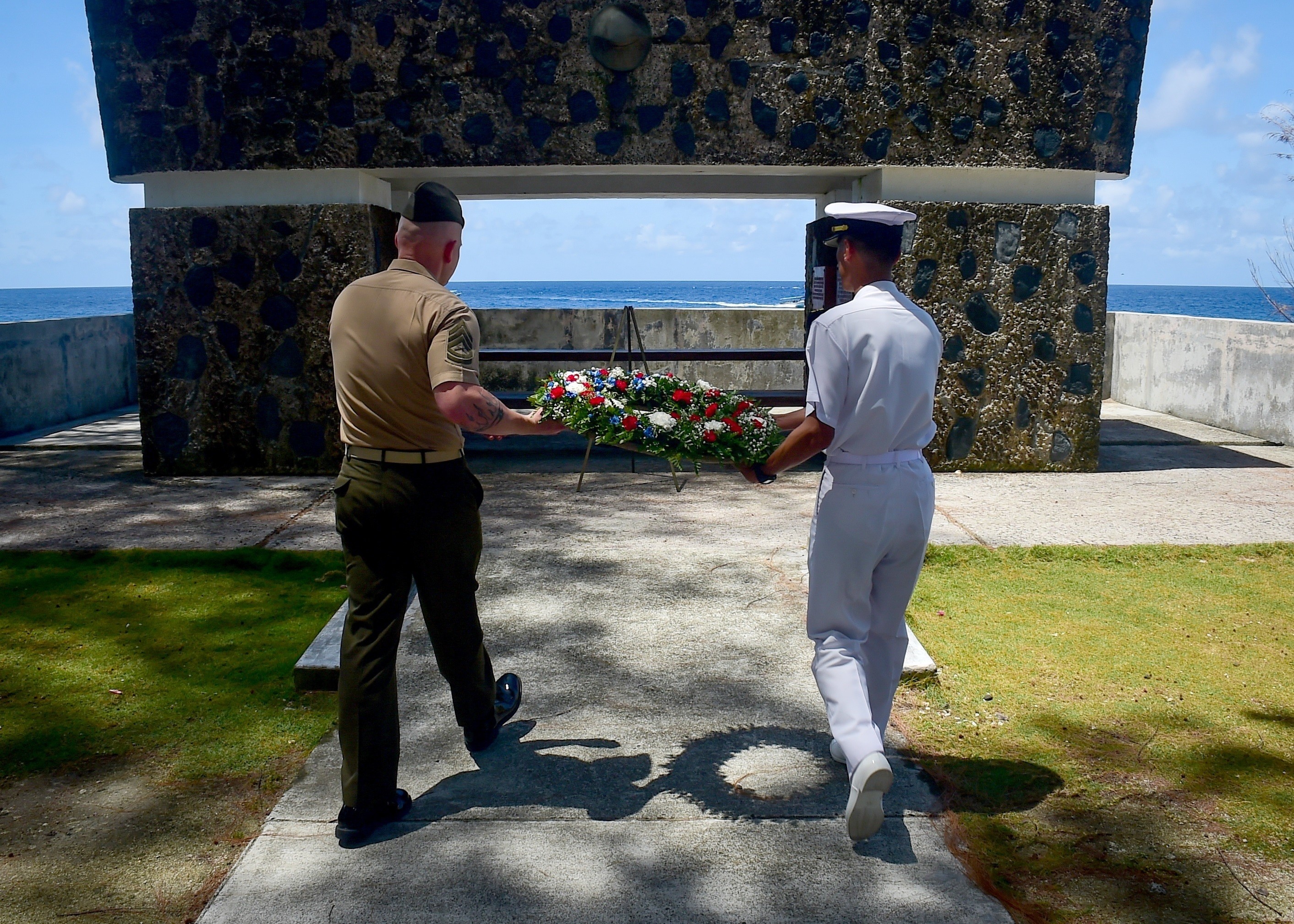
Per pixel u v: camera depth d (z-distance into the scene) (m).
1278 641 4.09
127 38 6.88
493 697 3.11
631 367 8.45
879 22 6.96
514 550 5.42
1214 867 2.52
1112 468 7.76
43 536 5.61
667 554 5.34
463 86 6.92
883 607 2.80
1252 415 9.38
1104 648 4.00
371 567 2.62
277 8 6.83
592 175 8.41
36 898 2.39
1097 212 7.26
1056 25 7.01
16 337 9.48
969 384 7.41
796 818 2.75
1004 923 2.29
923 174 7.27
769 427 3.03
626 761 3.08
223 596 4.64
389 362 2.52
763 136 7.04
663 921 2.29
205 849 2.62
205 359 7.21
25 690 3.58
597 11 6.84
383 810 2.65
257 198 7.16
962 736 3.25
